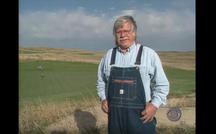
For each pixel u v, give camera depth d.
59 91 10.01
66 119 5.42
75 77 16.61
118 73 2.43
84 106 6.63
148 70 2.38
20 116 5.24
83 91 10.13
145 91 2.40
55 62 35.91
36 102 7.02
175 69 28.81
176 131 4.47
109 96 2.54
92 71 22.98
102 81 2.77
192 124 4.75
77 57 50.44
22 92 9.03
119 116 2.43
